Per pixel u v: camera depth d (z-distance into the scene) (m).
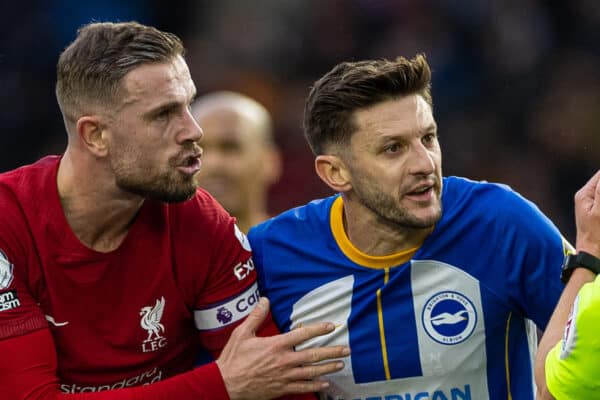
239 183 16.64
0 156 37.69
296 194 36.03
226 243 11.46
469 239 11.05
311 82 38.75
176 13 39.47
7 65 38.22
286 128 37.53
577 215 10.14
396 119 10.55
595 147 36.41
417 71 10.64
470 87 37.50
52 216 10.95
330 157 11.06
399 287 11.19
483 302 11.02
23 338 10.70
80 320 11.10
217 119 16.58
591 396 9.23
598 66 37.41
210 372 10.78
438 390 11.22
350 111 10.70
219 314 11.48
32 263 10.91
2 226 10.82
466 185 11.35
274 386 10.71
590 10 37.72
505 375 11.16
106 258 11.03
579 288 9.91
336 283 11.38
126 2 38.84
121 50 10.55
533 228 10.84
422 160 10.49
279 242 11.72
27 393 10.64
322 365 10.79
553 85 37.31
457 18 38.12
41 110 38.06
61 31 38.38
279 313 11.69
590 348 9.07
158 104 10.52
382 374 11.30
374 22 38.78
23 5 38.41
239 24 39.56
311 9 39.41
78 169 10.86
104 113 10.57
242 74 38.62
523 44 37.66
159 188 10.70
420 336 11.16
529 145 36.84
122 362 11.27
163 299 11.27
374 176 10.70
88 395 10.78
